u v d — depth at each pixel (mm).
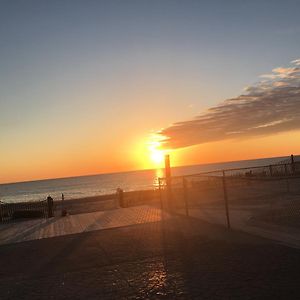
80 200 42281
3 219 21828
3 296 7074
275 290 6168
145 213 16797
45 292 7121
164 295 6414
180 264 8250
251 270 7344
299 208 14109
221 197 21625
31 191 165125
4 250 11406
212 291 6375
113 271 8164
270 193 21219
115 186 134500
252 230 11234
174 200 21656
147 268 8164
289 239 9672
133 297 6469
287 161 37969
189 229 12242
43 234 13812
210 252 9062
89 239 11969
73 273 8258
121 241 11172
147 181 161875
